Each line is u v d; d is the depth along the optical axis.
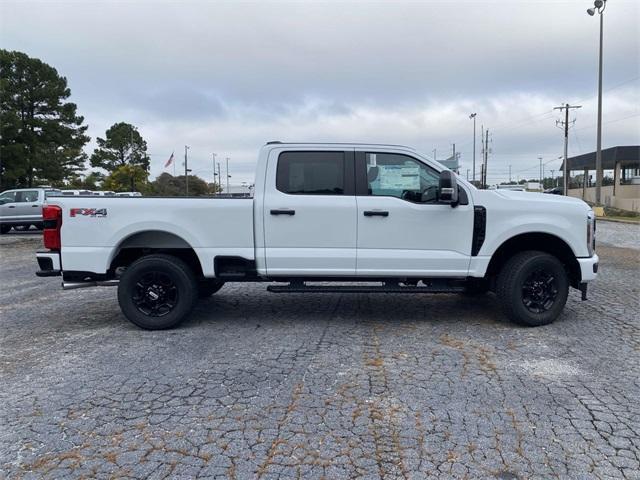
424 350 5.16
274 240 5.87
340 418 3.65
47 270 5.91
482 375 4.46
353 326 6.10
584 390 4.13
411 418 3.65
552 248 6.32
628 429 3.48
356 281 6.15
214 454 3.19
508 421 3.60
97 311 7.11
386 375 4.47
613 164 53.66
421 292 5.97
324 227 5.84
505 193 6.16
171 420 3.65
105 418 3.69
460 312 6.78
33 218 21.80
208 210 5.86
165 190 62.19
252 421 3.62
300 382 4.32
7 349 5.32
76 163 48.69
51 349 5.31
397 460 3.11
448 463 3.07
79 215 5.83
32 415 3.75
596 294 7.89
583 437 3.38
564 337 5.58
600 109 36.12
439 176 5.81
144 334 5.84
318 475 2.95
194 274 6.11
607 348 5.20
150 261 5.90
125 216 5.85
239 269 5.96
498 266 6.30
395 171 5.94
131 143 67.94
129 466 3.06
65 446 3.30
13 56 41.41
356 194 5.89
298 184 5.92
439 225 5.87
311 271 5.90
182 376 4.49
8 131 38.97
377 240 5.87
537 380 4.34
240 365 4.75
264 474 2.96
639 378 4.38
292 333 5.81
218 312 6.85
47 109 43.44
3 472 3.01
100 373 4.59
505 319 6.39
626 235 19.73
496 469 3.01
